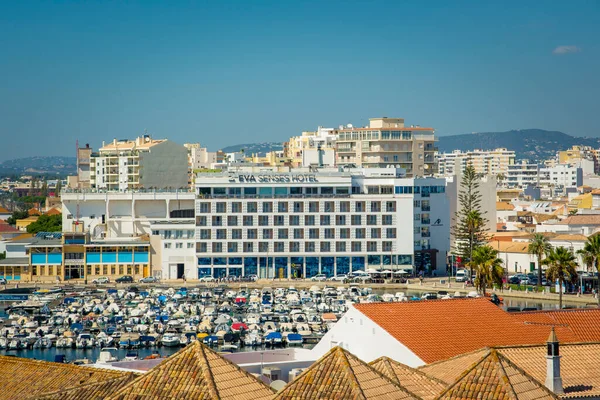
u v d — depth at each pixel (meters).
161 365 67.12
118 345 194.00
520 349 80.31
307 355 103.44
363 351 96.38
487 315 98.94
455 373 76.19
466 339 93.56
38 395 76.06
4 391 80.12
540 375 76.12
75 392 72.69
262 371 93.12
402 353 91.75
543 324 98.81
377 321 95.62
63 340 193.75
